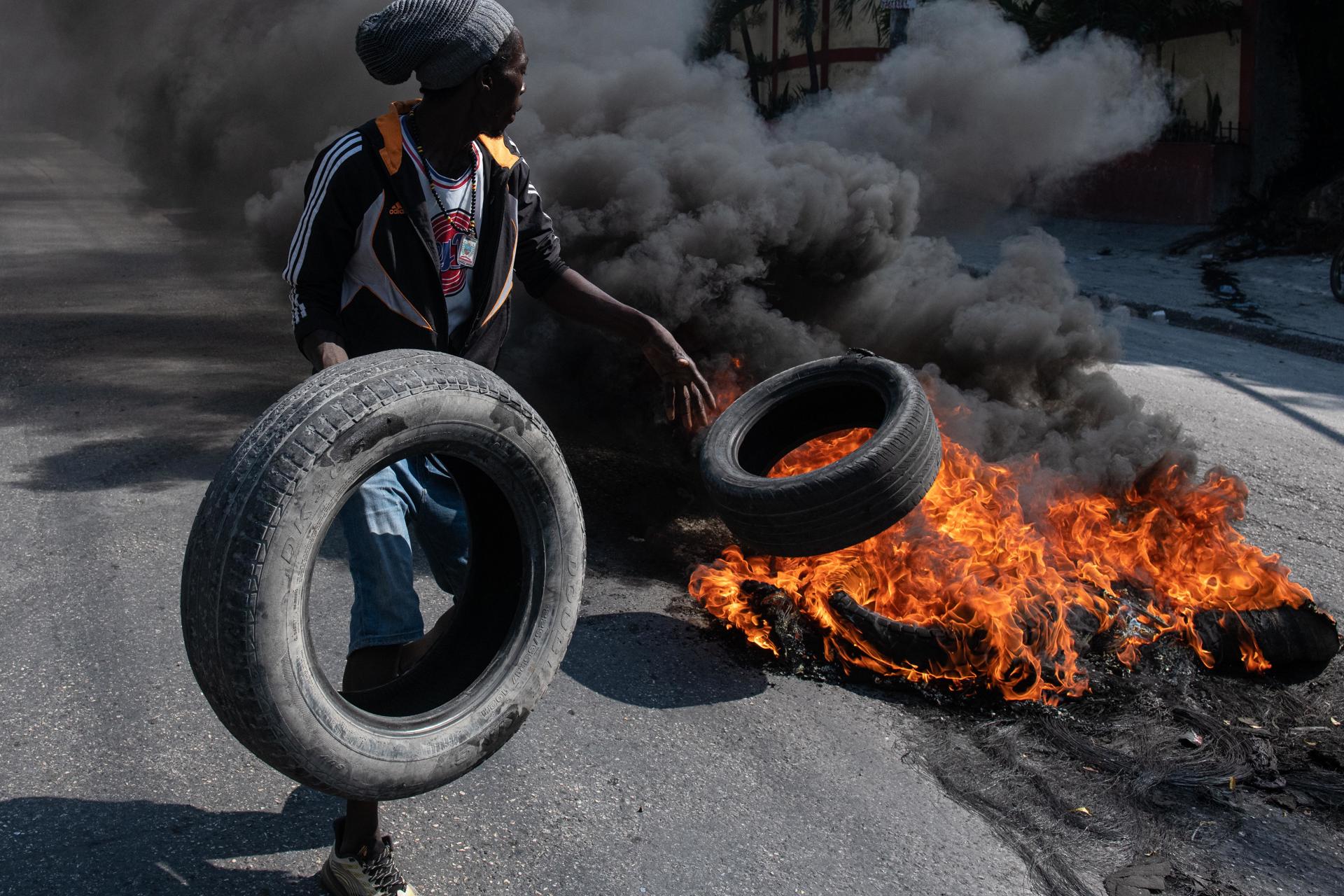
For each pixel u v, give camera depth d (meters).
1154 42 16.27
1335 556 4.75
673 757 2.91
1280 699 3.44
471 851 2.46
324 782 1.92
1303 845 2.71
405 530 2.24
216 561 1.77
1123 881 2.52
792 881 2.45
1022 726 3.17
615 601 3.84
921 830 2.67
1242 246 15.13
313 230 2.21
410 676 2.23
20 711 2.93
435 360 2.00
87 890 2.25
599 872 2.43
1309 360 9.77
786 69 19.86
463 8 2.14
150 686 3.10
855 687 3.37
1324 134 16.08
